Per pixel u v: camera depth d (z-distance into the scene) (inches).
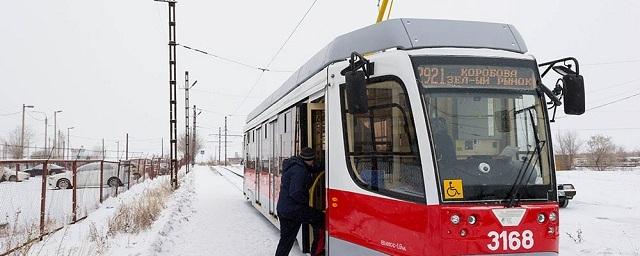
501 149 199.5
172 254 352.5
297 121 316.2
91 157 1596.9
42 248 317.1
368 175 222.4
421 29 225.9
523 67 209.2
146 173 1305.4
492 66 206.1
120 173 861.8
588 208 645.3
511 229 189.9
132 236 382.3
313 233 299.4
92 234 360.8
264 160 474.0
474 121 199.8
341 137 240.2
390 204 207.6
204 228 469.1
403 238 199.8
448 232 185.6
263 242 398.6
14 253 288.2
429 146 191.9
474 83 203.3
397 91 206.2
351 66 201.9
